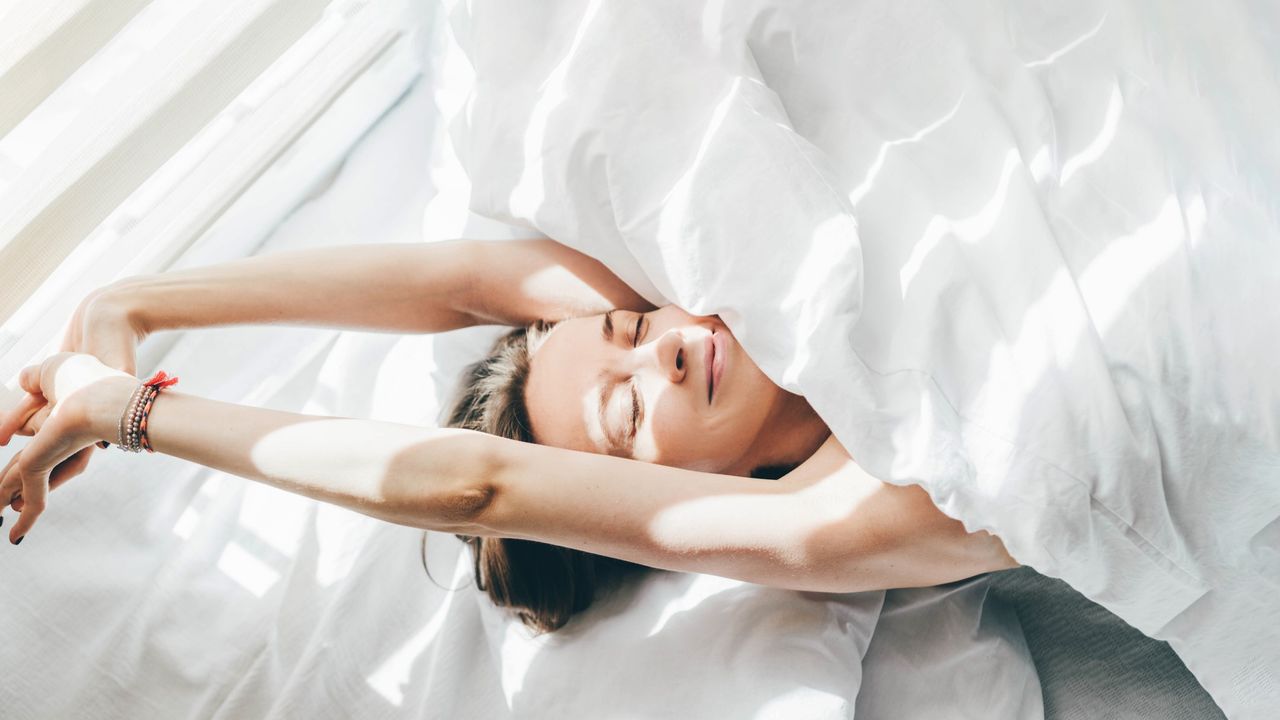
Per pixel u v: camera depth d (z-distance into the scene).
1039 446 0.93
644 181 1.10
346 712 1.22
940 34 1.10
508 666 1.19
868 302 1.01
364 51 1.46
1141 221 0.98
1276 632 1.05
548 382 1.16
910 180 1.04
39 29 1.15
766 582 1.04
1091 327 0.94
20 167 1.22
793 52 1.13
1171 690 1.16
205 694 1.24
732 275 1.04
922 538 0.99
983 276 0.99
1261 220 0.97
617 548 1.01
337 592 1.27
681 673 1.11
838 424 0.97
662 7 1.12
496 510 0.99
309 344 1.46
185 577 1.28
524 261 1.24
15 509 1.14
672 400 1.09
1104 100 1.05
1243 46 1.04
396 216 1.51
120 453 1.33
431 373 1.42
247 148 1.38
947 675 1.15
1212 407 0.94
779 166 1.03
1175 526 1.00
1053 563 0.96
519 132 1.17
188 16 1.27
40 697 1.22
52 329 1.26
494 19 1.21
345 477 0.99
